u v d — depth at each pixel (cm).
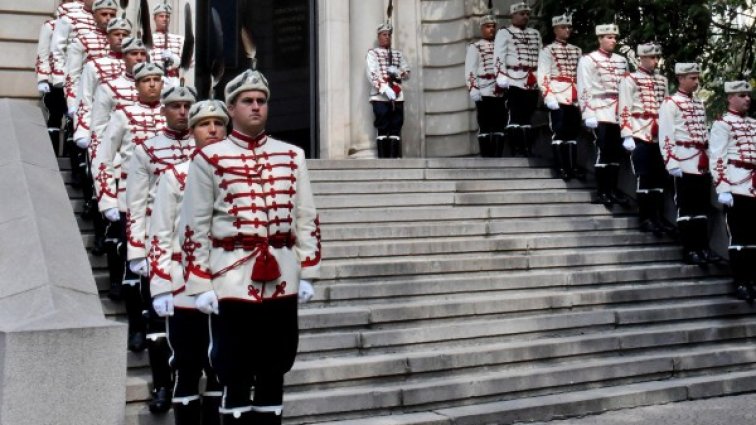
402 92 1321
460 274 881
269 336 451
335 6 1445
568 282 891
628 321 846
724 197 912
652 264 978
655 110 1034
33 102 1267
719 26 1240
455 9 1488
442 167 1140
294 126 1591
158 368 581
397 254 897
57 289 546
